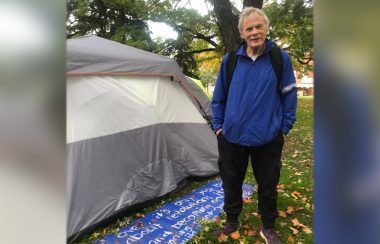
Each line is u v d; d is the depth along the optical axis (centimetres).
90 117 321
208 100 543
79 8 1261
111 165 321
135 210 335
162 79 421
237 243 270
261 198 255
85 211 288
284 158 558
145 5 1211
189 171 408
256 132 233
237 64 240
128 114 354
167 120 399
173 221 318
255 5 682
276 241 255
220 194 383
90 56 347
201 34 1275
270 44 233
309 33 1067
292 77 234
